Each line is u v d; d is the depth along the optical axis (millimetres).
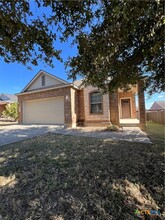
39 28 2672
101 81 4543
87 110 10805
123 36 2688
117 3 1959
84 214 1846
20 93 12664
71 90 10227
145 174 2795
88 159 3609
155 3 1871
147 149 4297
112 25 2508
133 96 14750
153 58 3547
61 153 4129
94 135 6902
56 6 2408
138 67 4258
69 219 1770
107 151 4191
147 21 2369
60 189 2389
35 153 4191
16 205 2027
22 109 12797
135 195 2195
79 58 3490
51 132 8078
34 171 3035
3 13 2242
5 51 3020
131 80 4789
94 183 2533
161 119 12117
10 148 4809
